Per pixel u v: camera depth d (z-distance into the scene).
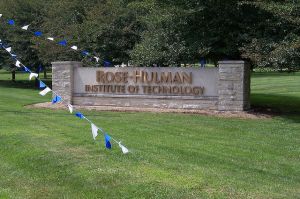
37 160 8.09
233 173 7.32
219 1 14.38
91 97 16.52
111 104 16.30
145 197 6.14
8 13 25.19
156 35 16.19
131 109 15.44
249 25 14.59
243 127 12.04
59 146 9.09
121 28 21.56
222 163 8.00
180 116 13.94
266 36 14.01
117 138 10.15
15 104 17.41
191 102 15.27
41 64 26.36
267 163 8.12
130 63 20.31
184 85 15.33
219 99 14.81
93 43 21.42
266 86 27.88
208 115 14.13
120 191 6.38
